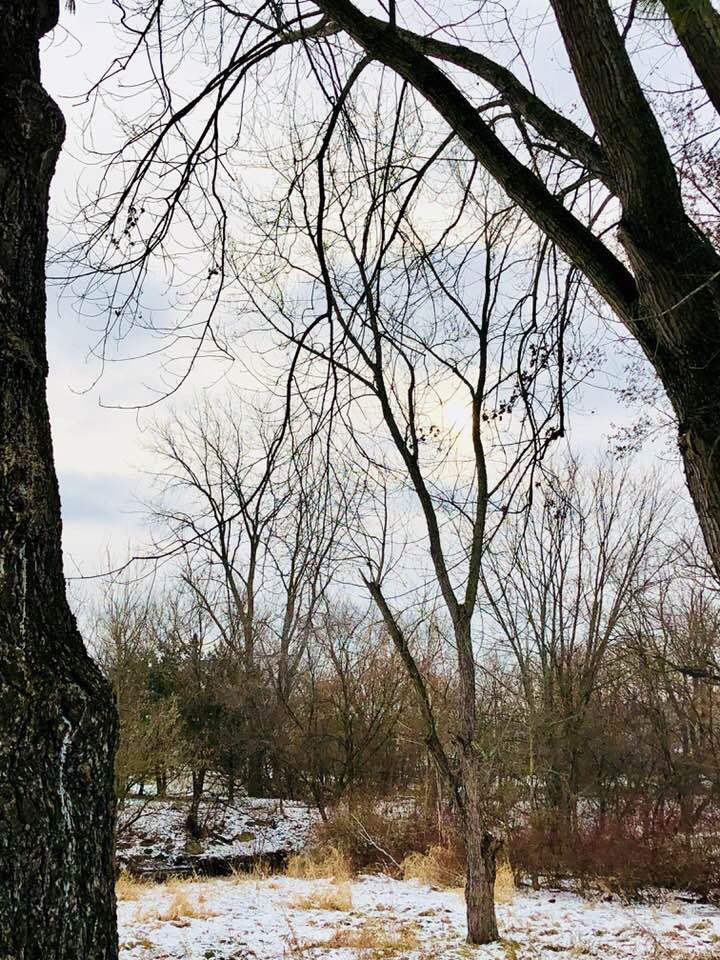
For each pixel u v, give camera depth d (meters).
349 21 3.53
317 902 13.09
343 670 23.00
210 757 21.80
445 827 17.34
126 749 18.91
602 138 3.09
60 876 2.29
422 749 21.12
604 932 11.12
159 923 11.16
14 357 2.55
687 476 3.16
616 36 3.01
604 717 18.64
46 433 2.65
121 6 4.36
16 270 2.66
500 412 5.47
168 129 4.33
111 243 4.55
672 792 16.98
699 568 18.52
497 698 20.09
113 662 20.95
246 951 9.55
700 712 18.47
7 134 2.68
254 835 21.16
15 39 2.79
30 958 2.21
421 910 12.45
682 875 14.49
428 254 5.58
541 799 17.64
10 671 2.34
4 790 2.26
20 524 2.46
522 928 11.23
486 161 3.41
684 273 3.03
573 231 3.36
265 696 22.20
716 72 2.90
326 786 23.42
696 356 3.04
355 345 5.00
